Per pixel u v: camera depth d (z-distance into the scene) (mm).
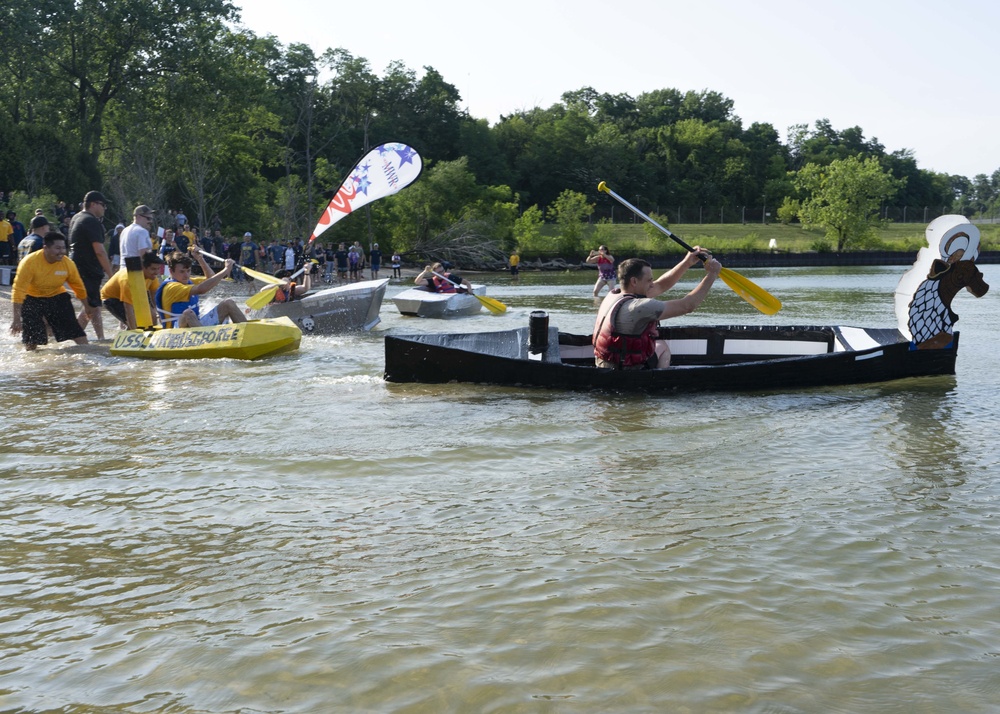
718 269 7504
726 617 3145
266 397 7336
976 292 7918
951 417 6477
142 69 46812
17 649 2988
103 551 3885
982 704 2586
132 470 5137
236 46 50969
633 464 5219
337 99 70125
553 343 8789
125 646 2994
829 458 5328
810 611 3193
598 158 96188
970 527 4078
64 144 38594
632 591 3377
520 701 2611
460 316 15945
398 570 3629
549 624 3105
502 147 97062
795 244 64562
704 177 108500
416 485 4820
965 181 198500
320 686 2709
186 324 10195
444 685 2705
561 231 54531
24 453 5523
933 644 2949
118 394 7496
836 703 2592
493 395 7371
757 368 7484
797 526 4102
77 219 11000
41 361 9383
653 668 2795
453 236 49562
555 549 3838
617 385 7449
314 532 4094
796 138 132375
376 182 12789
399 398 7270
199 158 46125
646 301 7348
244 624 3148
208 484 4863
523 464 5234
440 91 85438
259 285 25562
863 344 8711
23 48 41031
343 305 12516
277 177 70000
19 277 10070
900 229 84562
